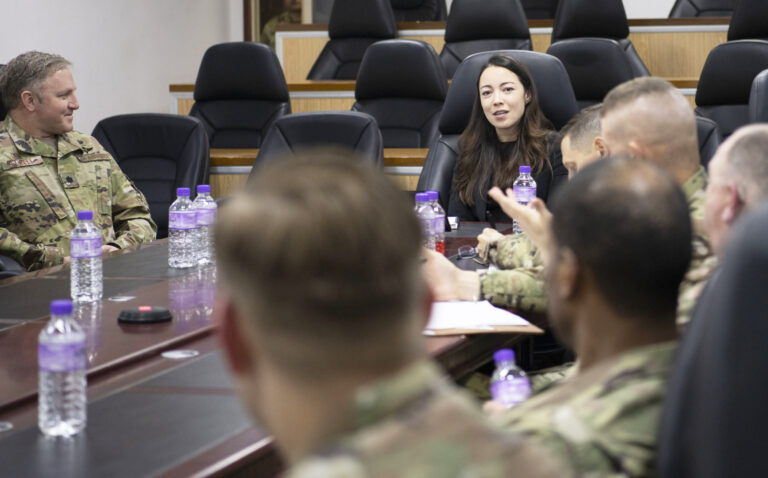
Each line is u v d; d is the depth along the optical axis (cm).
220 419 155
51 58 390
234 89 639
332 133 457
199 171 508
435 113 588
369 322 68
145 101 758
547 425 108
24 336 214
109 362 188
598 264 119
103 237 397
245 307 69
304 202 68
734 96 548
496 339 230
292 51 778
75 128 673
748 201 159
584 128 262
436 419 67
